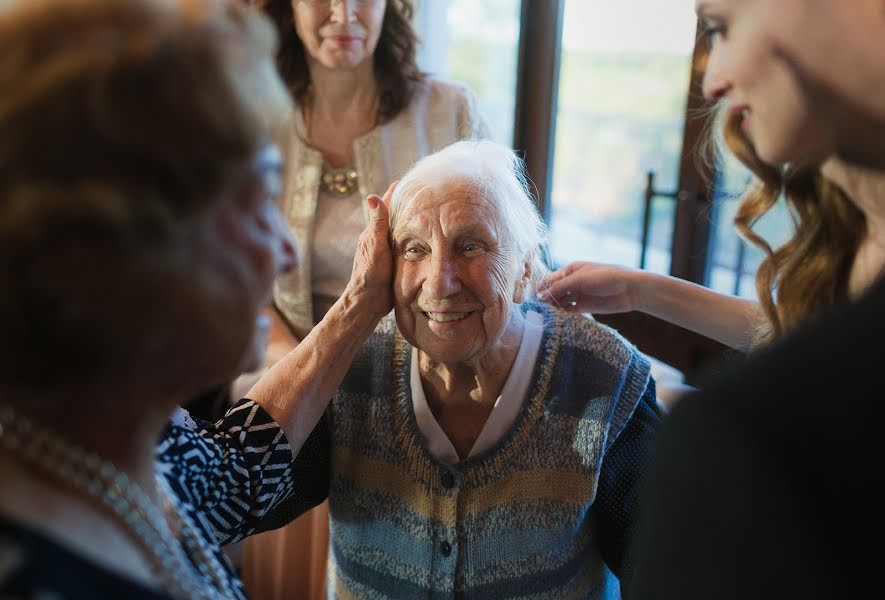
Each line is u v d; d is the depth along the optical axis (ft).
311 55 5.66
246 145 1.62
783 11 1.68
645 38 7.04
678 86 6.81
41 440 1.71
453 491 3.37
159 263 1.57
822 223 2.80
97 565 1.66
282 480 3.23
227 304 1.78
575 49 7.81
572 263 4.18
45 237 1.43
